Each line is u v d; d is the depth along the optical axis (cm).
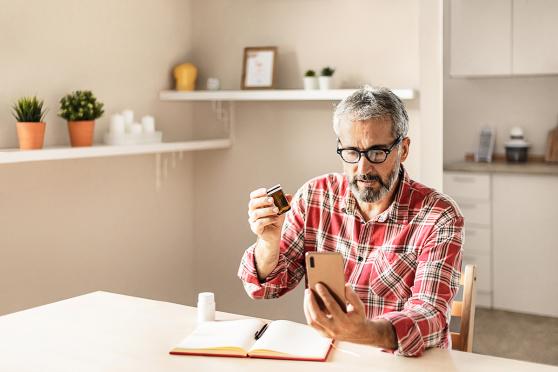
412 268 184
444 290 169
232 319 191
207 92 335
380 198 177
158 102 344
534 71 440
